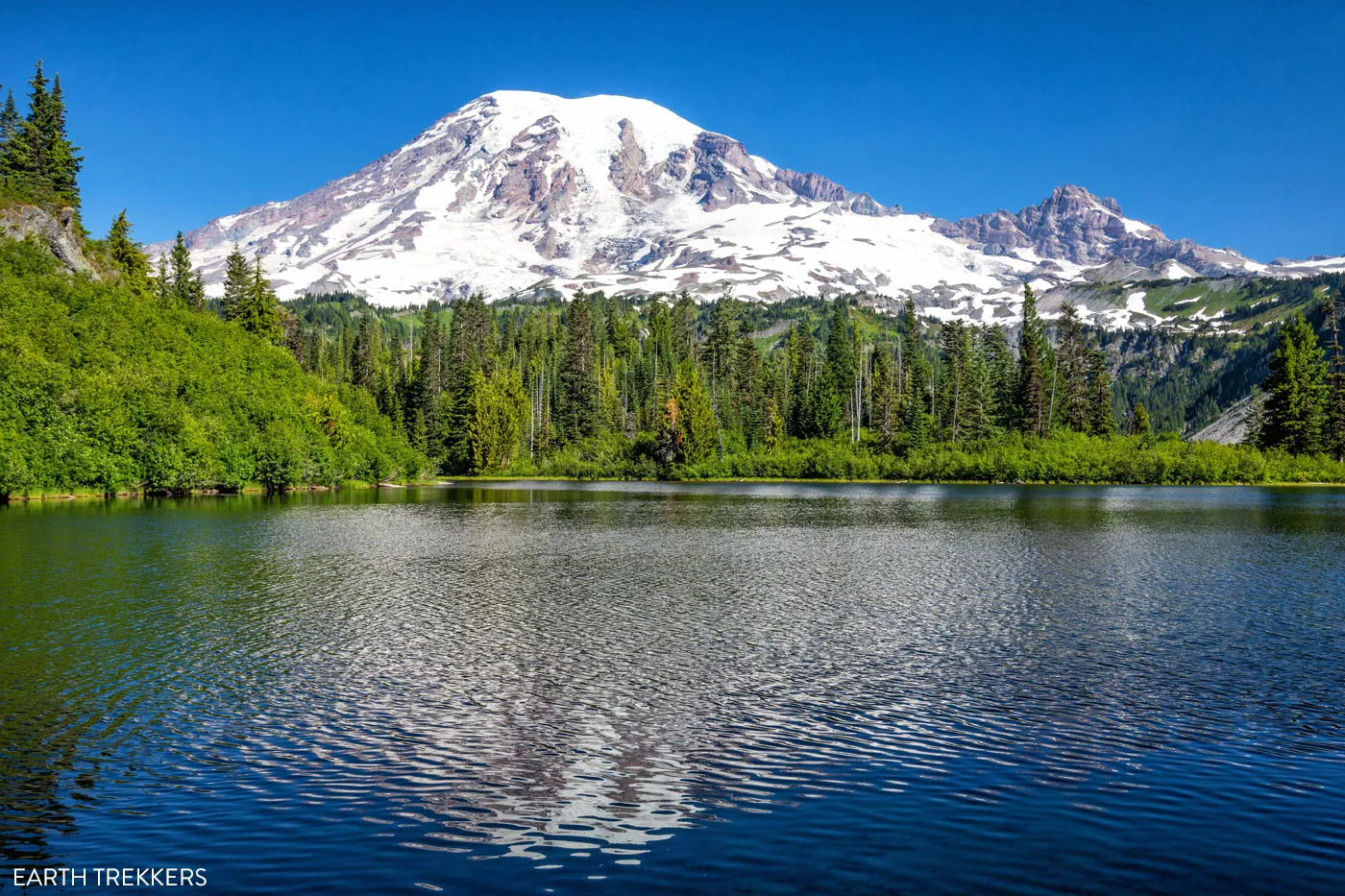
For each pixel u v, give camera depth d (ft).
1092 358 491.72
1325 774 47.16
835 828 40.70
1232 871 36.86
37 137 363.35
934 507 256.32
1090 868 37.09
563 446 521.24
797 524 195.42
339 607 92.12
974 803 43.45
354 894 34.96
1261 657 72.38
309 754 49.65
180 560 124.77
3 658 69.92
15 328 267.39
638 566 125.70
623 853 38.24
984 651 74.23
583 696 60.64
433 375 524.93
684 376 469.98
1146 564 128.98
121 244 385.91
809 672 67.10
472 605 93.97
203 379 307.37
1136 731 53.88
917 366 549.54
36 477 239.91
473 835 40.09
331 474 347.15
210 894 34.96
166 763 48.26
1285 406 435.53
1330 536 169.27
